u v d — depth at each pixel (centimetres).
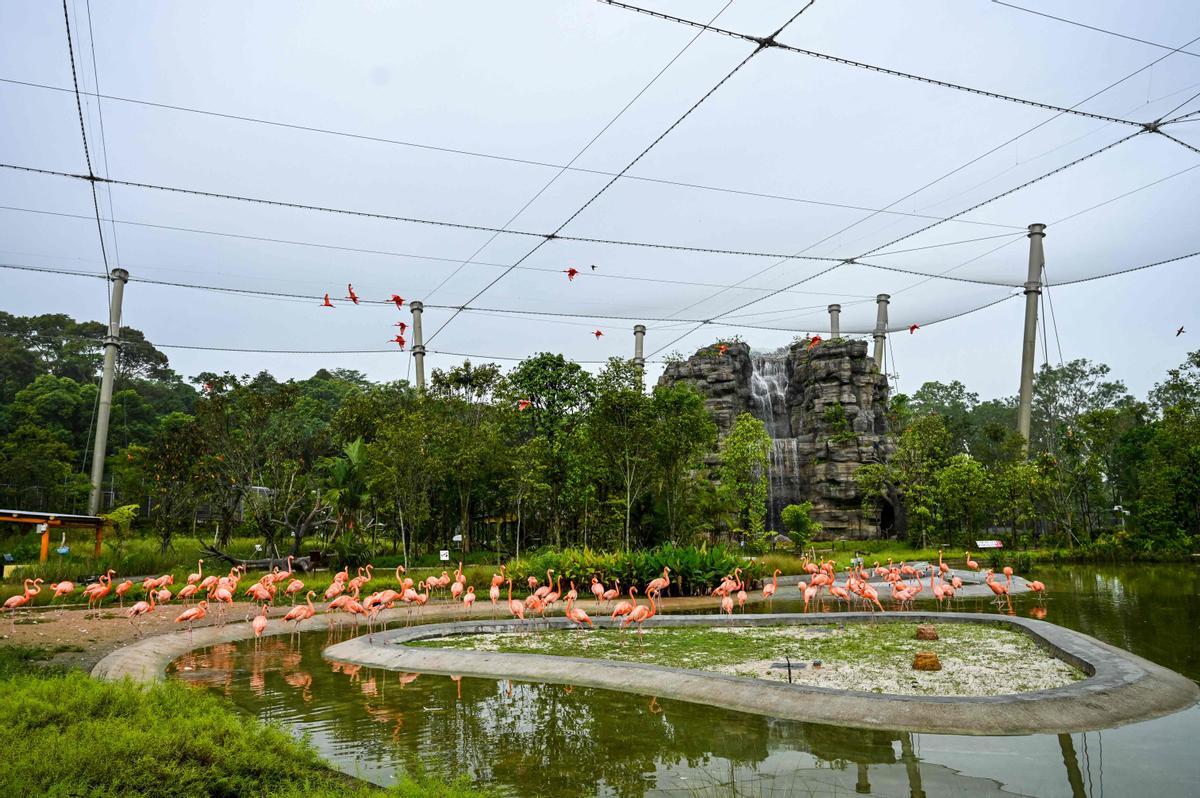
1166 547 4497
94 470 4428
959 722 947
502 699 1152
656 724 1002
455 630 1811
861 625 1828
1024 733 927
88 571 3159
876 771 812
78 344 7744
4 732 748
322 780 768
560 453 3944
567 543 4119
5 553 3672
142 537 4906
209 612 2211
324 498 3772
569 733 966
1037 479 4753
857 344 6456
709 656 1438
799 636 1673
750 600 2606
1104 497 6031
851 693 1033
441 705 1117
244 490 3722
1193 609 2153
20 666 1338
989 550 4809
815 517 6138
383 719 1042
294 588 2584
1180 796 730
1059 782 770
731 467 4788
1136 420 6294
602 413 3581
